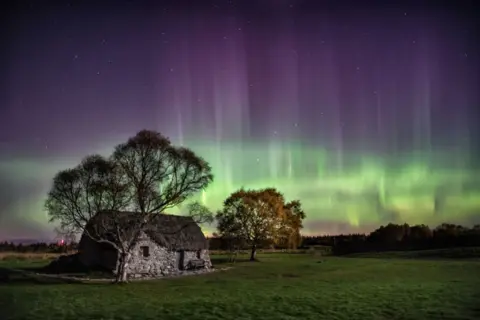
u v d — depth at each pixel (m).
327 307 25.91
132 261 57.22
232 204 90.75
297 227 95.88
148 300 29.88
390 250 116.69
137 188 47.44
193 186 48.81
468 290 32.19
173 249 62.91
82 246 60.78
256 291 35.00
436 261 70.38
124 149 47.56
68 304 27.98
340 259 85.06
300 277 49.41
